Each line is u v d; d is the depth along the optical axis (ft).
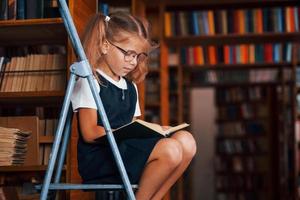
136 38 6.37
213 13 18.52
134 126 5.74
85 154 6.29
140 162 5.94
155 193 6.18
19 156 7.93
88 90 6.27
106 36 6.43
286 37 18.67
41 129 8.54
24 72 8.36
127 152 6.08
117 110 6.55
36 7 8.02
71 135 7.44
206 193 26.14
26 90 8.28
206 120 26.58
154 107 19.33
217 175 27.30
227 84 25.52
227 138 27.61
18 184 8.47
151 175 5.89
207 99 26.68
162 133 5.85
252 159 27.30
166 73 19.61
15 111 9.26
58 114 9.06
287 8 18.13
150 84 19.16
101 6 9.95
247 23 18.24
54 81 8.25
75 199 7.62
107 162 6.17
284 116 20.84
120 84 6.72
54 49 9.75
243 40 19.22
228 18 18.38
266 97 26.66
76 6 7.77
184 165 6.30
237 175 27.30
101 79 6.46
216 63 20.18
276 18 18.12
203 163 26.35
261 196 26.91
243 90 26.96
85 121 6.18
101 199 8.58
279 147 24.89
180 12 18.72
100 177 6.23
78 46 6.07
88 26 6.61
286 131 20.48
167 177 6.11
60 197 7.54
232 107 27.43
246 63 19.88
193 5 19.26
